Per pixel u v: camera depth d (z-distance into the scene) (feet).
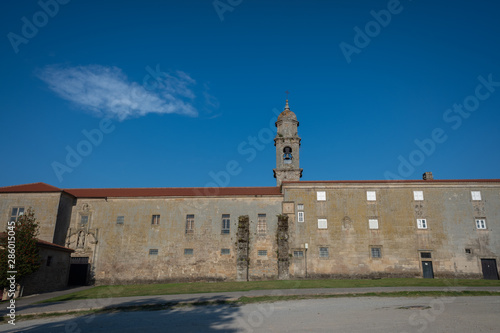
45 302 79.30
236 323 52.11
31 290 96.58
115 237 128.06
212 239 125.90
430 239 120.98
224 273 122.01
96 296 85.81
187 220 129.18
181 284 110.52
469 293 74.38
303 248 121.90
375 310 58.70
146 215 129.90
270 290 84.02
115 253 126.21
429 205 124.06
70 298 84.79
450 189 125.29
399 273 118.42
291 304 65.62
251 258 123.13
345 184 127.85
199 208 130.00
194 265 123.24
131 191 142.31
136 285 114.01
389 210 124.47
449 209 123.34
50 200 125.18
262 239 125.18
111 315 61.11
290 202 127.54
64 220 128.57
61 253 115.75
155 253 125.49
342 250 121.39
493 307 60.08
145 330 49.55
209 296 76.74
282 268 119.34
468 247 119.55
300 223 124.98
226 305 66.59
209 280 121.19
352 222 123.95
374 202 125.59
